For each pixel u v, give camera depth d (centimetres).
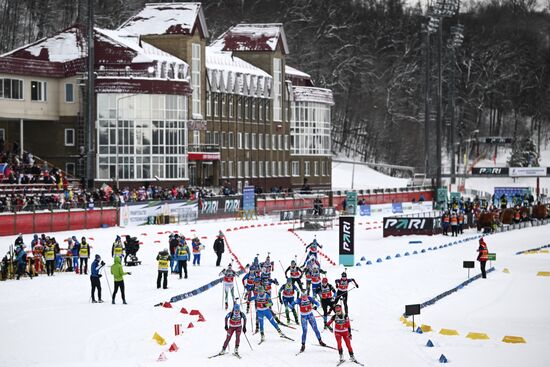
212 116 15400
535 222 12744
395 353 4369
